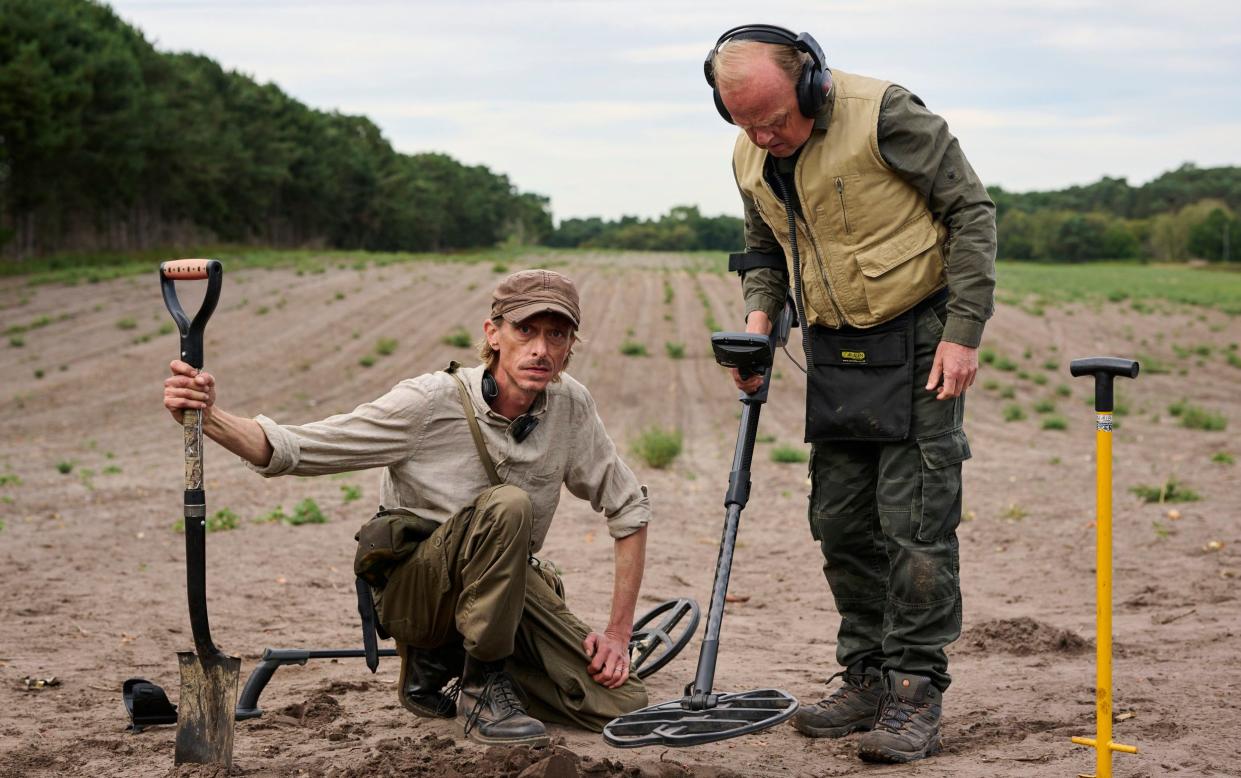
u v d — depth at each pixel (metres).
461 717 3.49
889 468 3.37
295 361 26.45
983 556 7.91
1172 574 6.89
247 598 6.54
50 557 7.93
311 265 47.28
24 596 6.53
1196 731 3.41
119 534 8.98
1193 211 165.38
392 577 3.44
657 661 4.18
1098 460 2.67
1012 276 75.12
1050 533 8.65
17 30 53.97
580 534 8.95
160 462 14.47
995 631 5.12
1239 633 5.09
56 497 11.19
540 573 3.81
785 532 9.21
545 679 3.62
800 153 3.29
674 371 28.16
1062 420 18.88
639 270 58.59
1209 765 3.04
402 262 51.56
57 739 3.58
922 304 3.34
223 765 3.07
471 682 3.47
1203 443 16.14
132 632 5.60
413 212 122.12
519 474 3.47
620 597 3.71
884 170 3.23
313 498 11.08
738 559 8.01
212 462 14.45
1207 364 30.42
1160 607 6.01
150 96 63.78
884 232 3.27
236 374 24.64
